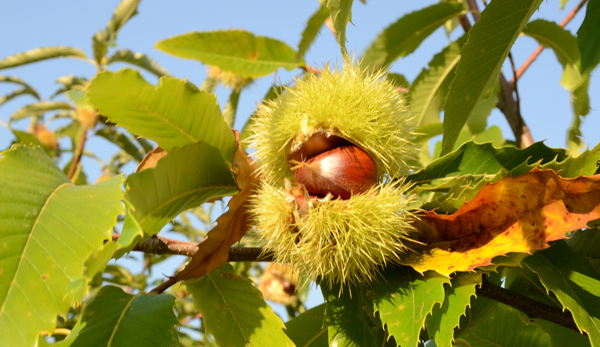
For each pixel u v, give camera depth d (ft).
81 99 0.99
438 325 0.86
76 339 0.88
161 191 0.90
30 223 0.77
